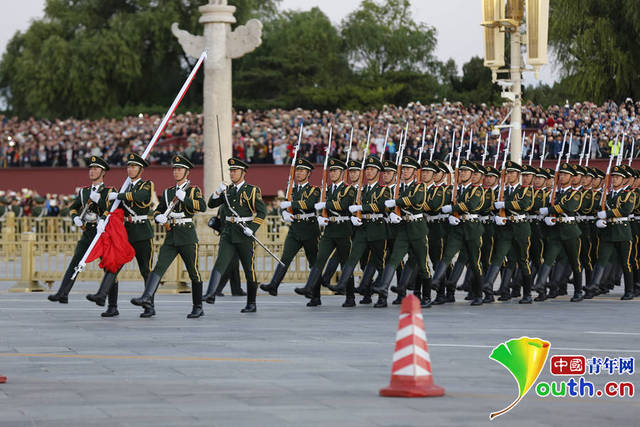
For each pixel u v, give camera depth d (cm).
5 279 5747
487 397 2375
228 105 6675
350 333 3625
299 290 4603
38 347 3262
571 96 15950
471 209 4706
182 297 5281
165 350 3188
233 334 3600
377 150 10538
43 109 18788
